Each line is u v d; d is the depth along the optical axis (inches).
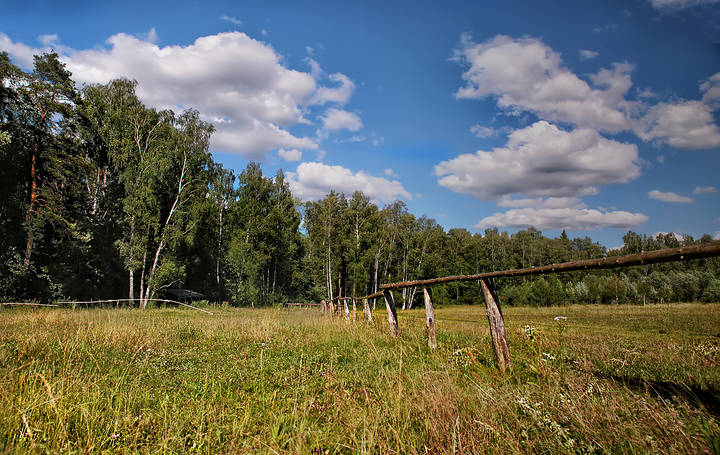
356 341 352.8
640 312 1320.1
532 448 114.5
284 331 452.1
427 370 207.8
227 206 1987.0
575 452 108.9
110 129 1433.3
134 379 212.4
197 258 2028.8
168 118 1572.3
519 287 2699.3
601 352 253.4
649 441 103.6
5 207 1135.6
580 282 2669.8
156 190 1462.8
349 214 2167.8
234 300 1850.4
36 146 1197.1
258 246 1916.8
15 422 134.3
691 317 986.1
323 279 2250.2
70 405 155.6
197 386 204.7
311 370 243.0
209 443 128.3
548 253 3752.5
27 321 499.8
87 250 1338.6
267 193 2021.4
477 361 221.1
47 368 215.3
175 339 388.2
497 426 128.0
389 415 145.6
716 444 94.0
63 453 122.1
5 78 1128.8
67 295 1257.4
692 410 119.6
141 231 1419.8
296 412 153.3
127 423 145.3
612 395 136.4
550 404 138.3
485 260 3304.6
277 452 120.0
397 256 2556.6
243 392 194.2
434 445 121.3
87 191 1503.4
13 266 1069.1
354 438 124.6
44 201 1179.9
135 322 513.0
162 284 1467.8
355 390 185.0
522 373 190.9
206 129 1598.2
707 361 220.1
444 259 3134.8
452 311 1894.7
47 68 1251.8
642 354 249.6
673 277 2512.3
